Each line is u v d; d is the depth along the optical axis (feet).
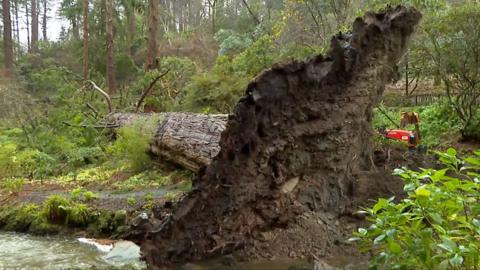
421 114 39.06
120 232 20.53
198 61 68.74
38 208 24.26
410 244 9.71
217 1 101.35
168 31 97.09
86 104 47.80
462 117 33.06
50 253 18.31
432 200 9.79
